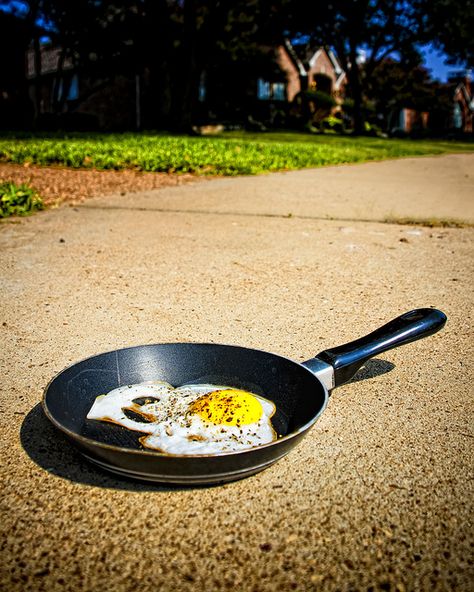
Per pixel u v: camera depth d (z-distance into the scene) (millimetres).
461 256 891
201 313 622
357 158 3334
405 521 294
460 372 476
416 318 398
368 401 425
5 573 258
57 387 336
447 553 271
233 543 278
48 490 318
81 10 5445
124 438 320
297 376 356
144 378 392
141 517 296
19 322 589
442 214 1294
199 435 316
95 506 305
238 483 325
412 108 12156
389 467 341
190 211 1293
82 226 1106
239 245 955
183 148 3023
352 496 314
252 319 604
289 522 293
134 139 3826
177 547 275
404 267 824
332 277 768
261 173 2305
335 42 8172
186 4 5449
